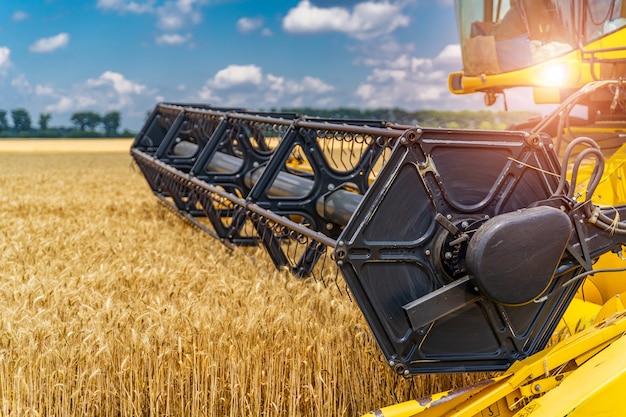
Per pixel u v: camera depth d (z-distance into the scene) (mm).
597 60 5402
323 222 5016
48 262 6539
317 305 4750
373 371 4262
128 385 4242
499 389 3191
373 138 4035
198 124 8172
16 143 74500
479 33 6883
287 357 4301
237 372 4238
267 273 5758
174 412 4289
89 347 4117
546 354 3223
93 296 5016
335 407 4227
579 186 4055
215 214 7258
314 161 4961
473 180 3277
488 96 7438
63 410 4062
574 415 2939
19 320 4445
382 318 3156
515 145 3328
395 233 3152
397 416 3197
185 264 6098
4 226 9367
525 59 6438
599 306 4074
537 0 6141
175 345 4281
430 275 3232
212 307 4734
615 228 3467
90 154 51188
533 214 3150
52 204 12828
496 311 3324
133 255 6691
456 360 3316
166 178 8539
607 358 3092
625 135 4867
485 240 3066
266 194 4945
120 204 12688
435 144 3170
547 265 3197
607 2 5559
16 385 4016
